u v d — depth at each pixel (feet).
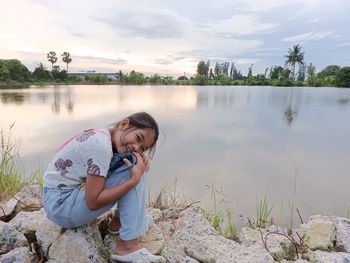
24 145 21.47
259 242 8.29
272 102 62.90
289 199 14.08
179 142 24.40
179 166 18.25
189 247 7.26
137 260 5.96
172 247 7.23
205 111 44.96
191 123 33.68
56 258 6.00
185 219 8.87
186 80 222.69
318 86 185.16
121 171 5.93
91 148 5.61
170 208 9.84
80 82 188.96
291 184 15.96
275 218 12.16
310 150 22.88
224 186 15.38
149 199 12.35
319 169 18.48
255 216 12.14
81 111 41.45
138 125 6.02
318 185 15.87
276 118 38.91
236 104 57.57
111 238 6.89
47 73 173.27
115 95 78.79
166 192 14.29
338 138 27.20
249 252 6.89
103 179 5.60
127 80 202.39
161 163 18.76
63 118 34.78
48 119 33.78
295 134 28.86
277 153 21.75
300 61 208.33
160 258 6.09
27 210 8.75
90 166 5.53
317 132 29.96
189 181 15.87
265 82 203.72
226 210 12.20
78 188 5.92
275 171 17.84
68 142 6.05
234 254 6.77
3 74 144.15
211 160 19.66
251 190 14.97
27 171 15.69
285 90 125.39
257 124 33.99
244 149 22.72
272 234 8.87
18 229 7.02
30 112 39.42
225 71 283.38
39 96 69.15
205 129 30.22
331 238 8.38
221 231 9.90
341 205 13.60
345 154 21.76
